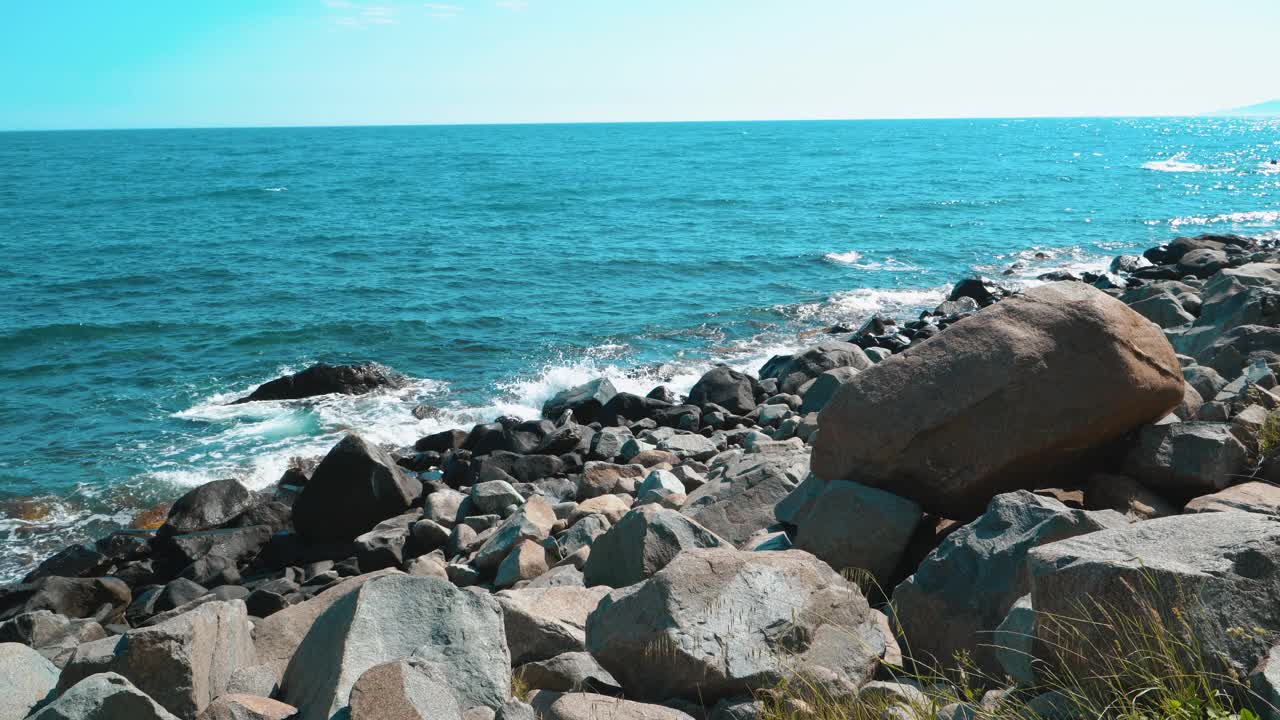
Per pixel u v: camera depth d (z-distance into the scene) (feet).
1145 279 73.36
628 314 77.46
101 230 132.46
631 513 21.22
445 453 44.34
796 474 24.94
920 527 21.11
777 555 16.72
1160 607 11.37
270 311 79.46
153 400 56.59
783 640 15.03
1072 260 101.81
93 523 40.27
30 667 16.44
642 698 15.16
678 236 122.52
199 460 46.52
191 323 75.25
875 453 20.95
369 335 71.26
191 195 188.55
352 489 35.73
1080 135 575.38
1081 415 20.03
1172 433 20.65
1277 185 191.11
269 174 255.29
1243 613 11.18
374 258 106.42
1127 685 11.45
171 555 35.83
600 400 49.47
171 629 15.25
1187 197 168.04
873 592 19.60
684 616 14.97
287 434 50.03
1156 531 12.82
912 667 16.12
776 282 91.25
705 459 38.42
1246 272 48.75
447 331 72.18
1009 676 13.52
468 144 501.97
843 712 13.47
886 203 160.15
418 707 12.71
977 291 74.69
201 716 14.11
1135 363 20.39
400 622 15.42
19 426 52.16
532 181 218.59
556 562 26.86
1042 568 12.64
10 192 199.72
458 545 31.50
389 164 302.45
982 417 20.26
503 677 14.97
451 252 110.32
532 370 61.87
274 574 34.50
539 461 40.50
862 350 51.75
